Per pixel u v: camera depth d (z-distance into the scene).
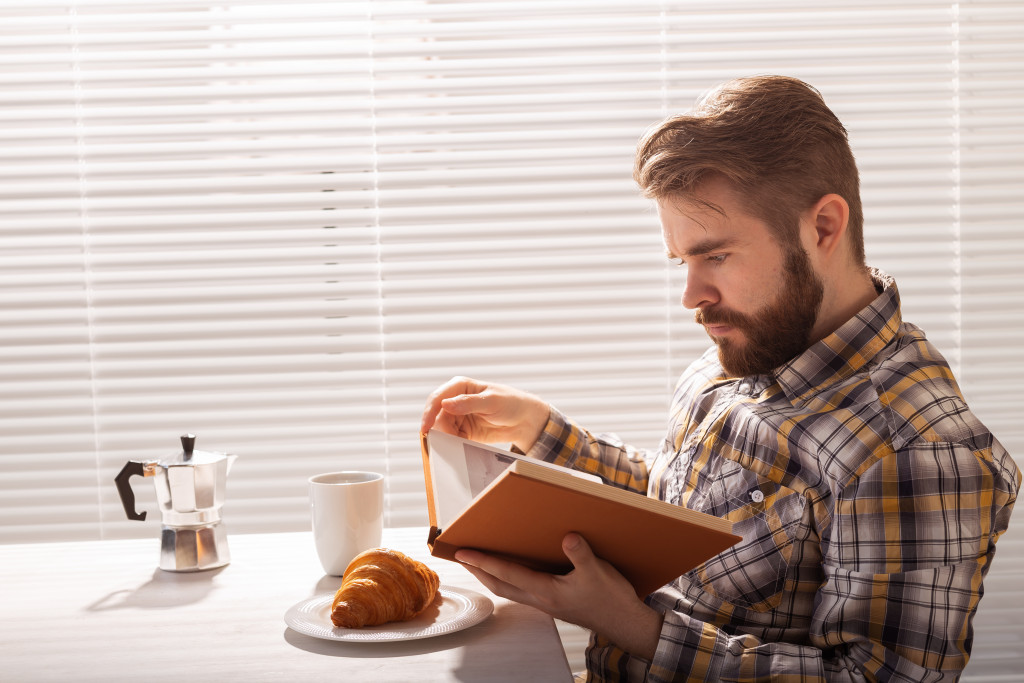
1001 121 1.73
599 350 1.74
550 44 1.70
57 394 1.68
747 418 1.04
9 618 0.98
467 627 0.91
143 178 1.67
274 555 1.22
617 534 0.84
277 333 1.69
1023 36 1.72
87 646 0.90
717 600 1.00
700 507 1.05
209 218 1.69
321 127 1.68
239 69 1.68
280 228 1.69
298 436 1.71
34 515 1.70
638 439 1.75
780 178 0.96
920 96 1.72
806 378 1.02
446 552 0.93
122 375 1.68
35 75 1.67
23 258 1.67
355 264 1.71
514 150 1.71
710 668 0.89
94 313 1.68
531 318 1.72
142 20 1.67
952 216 1.73
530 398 1.26
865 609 0.89
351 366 1.71
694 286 1.02
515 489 0.76
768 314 1.00
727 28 1.71
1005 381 1.77
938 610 0.87
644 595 0.98
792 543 0.97
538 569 0.96
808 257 1.00
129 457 1.70
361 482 1.14
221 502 1.18
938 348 1.76
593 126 1.71
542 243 1.72
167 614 0.99
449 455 1.09
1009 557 1.75
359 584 0.93
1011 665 1.74
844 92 1.71
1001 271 1.74
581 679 1.15
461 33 1.69
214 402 1.70
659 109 1.71
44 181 1.67
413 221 1.69
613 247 1.72
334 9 1.69
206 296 1.68
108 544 1.28
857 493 0.91
